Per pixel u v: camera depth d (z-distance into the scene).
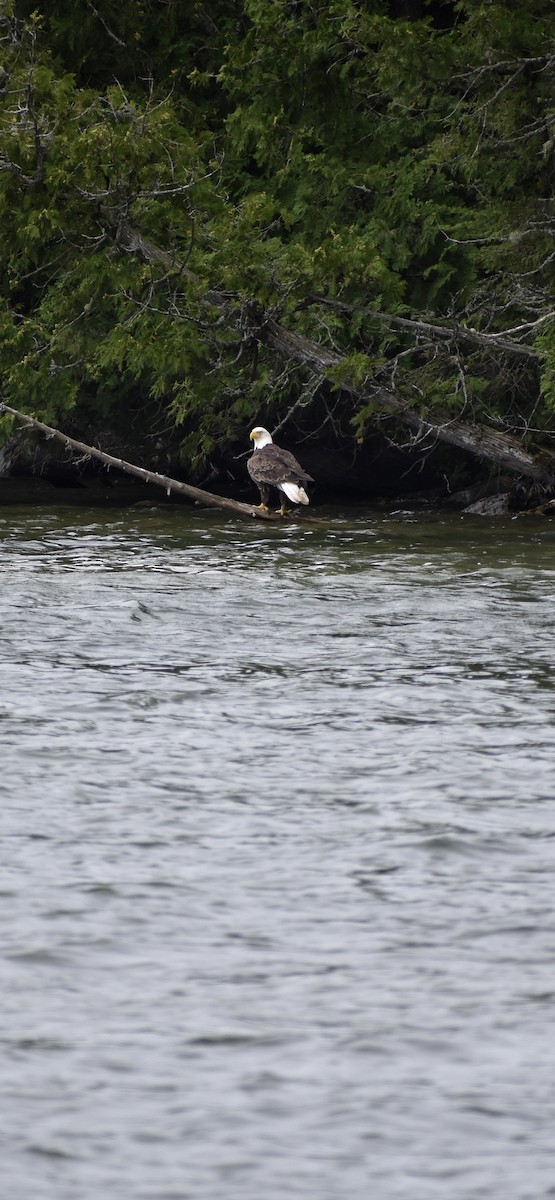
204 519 26.41
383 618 15.88
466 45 26.33
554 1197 4.88
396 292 24.73
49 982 6.52
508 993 6.40
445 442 30.50
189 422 32.06
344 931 7.14
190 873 7.97
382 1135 5.24
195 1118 5.35
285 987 6.48
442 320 27.28
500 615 16.06
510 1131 5.27
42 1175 4.99
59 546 21.97
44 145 24.75
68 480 33.38
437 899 7.57
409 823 8.82
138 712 11.66
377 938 7.06
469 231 28.27
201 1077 5.65
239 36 30.94
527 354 25.98
